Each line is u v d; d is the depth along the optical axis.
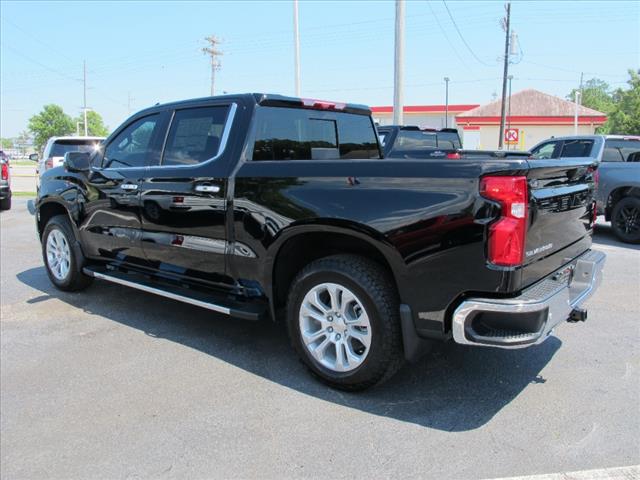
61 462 2.83
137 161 4.78
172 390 3.60
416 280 3.07
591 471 2.68
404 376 3.78
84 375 3.84
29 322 4.98
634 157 9.50
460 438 2.99
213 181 3.99
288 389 3.61
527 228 2.90
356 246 3.58
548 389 3.56
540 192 3.05
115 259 5.15
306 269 3.56
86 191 5.23
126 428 3.13
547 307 2.90
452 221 2.92
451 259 2.94
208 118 4.24
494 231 2.81
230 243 3.94
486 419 3.19
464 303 2.90
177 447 2.94
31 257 8.01
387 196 3.14
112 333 4.68
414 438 2.99
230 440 3.00
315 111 4.59
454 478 2.64
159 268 4.66
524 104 47.12
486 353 4.17
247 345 4.39
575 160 3.58
